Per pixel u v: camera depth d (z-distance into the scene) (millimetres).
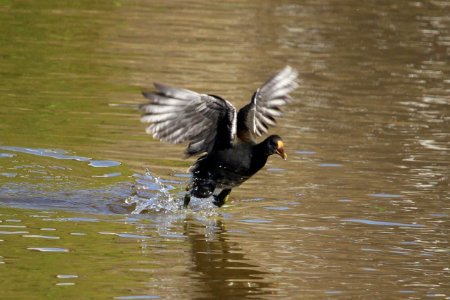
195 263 10508
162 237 11383
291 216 12375
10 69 19109
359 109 18156
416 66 21938
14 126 15578
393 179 14078
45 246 10695
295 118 17281
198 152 11797
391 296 9797
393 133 16656
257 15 26094
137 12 25391
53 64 19781
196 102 11172
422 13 27719
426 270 10625
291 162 14758
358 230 11906
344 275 10375
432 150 15734
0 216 11633
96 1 26281
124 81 18922
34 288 9438
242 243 11305
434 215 12547
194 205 12750
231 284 9938
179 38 22906
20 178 13172
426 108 18516
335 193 13367
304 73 20609
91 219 11883
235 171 11844
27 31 22328
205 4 27047
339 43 23609
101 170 13891
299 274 10336
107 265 10250
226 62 20969
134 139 15500
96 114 16656
